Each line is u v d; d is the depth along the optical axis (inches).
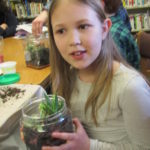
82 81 19.6
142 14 73.0
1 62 33.0
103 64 17.8
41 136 13.2
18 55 37.3
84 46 15.5
